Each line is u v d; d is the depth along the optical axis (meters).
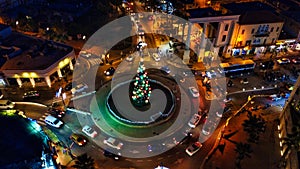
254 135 53.06
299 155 44.25
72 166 49.97
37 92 65.62
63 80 71.75
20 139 50.94
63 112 61.53
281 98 67.44
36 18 98.06
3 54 71.06
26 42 78.56
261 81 73.75
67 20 98.25
